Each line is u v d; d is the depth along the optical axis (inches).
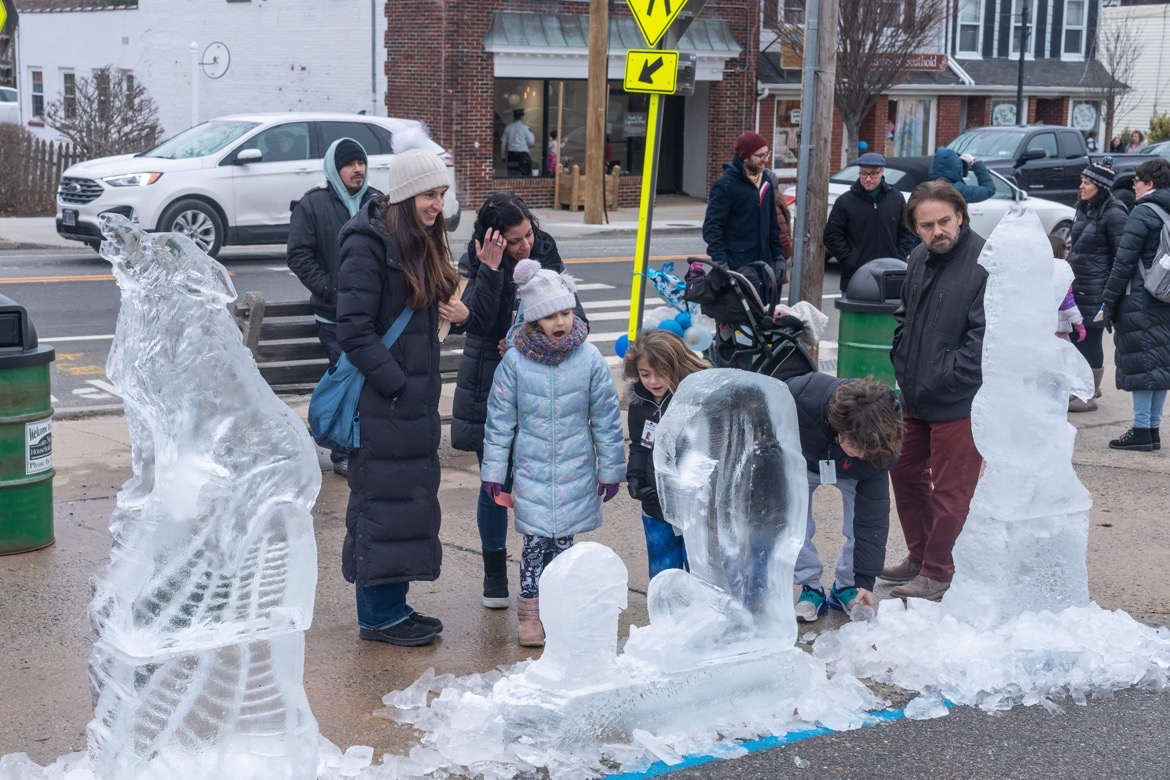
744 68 1136.8
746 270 241.1
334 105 1055.6
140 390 122.2
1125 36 1481.3
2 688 169.8
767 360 229.6
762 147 338.0
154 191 597.0
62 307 497.4
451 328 205.8
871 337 309.6
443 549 237.0
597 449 190.9
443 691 167.3
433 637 191.5
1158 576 225.5
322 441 183.8
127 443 307.9
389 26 1002.1
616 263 698.2
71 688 170.4
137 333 121.9
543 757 151.6
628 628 198.1
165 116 1181.1
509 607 207.6
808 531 203.0
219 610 124.3
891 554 239.1
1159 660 185.0
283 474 125.7
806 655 175.0
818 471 196.1
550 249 213.2
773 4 1134.4
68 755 145.6
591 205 901.8
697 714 162.9
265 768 126.2
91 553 225.6
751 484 169.2
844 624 202.4
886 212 357.4
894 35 1106.7
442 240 186.1
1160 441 327.6
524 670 174.6
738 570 169.0
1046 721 169.2
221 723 124.5
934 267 207.0
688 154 1160.2
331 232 278.1
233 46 1115.9
